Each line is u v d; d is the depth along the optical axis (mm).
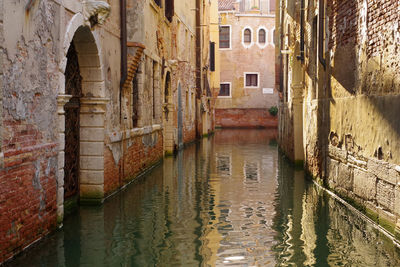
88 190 8508
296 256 5551
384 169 6641
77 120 8422
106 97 8820
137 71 11789
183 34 20312
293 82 14266
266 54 40719
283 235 6461
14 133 5277
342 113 8820
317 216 7578
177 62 17422
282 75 19516
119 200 8812
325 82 10250
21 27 5395
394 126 6281
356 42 8008
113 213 7742
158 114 14734
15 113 5281
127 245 5965
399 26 6102
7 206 5133
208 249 5824
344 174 8664
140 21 10039
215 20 32969
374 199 7090
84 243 6031
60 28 6562
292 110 14602
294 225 6996
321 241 6172
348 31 8484
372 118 7184
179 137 19406
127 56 10000
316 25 11641
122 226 6895
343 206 8359
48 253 5609
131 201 8719
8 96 5121
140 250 5766
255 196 9281
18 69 5340
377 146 6957
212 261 5379
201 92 26172
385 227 6594
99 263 5289
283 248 5867
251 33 40531
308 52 12258
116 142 9555
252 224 7059
